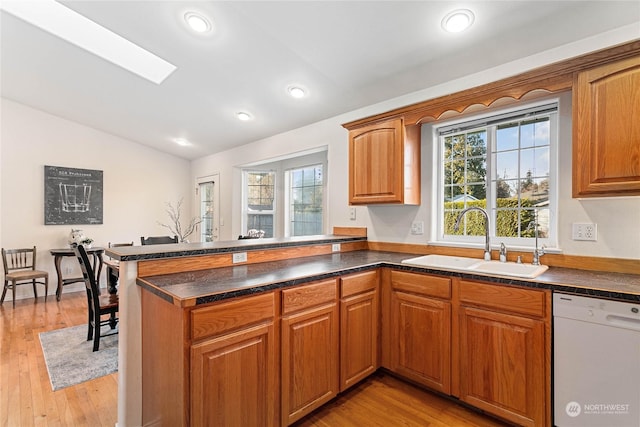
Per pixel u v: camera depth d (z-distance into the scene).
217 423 1.39
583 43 1.91
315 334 1.83
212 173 5.45
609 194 1.65
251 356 1.52
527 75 1.89
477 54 2.18
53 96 3.89
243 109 3.53
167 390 1.43
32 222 4.45
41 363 2.53
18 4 2.46
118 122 4.53
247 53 2.49
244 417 1.48
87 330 3.25
